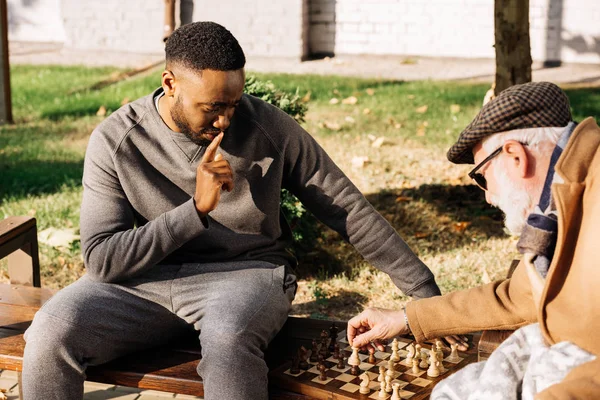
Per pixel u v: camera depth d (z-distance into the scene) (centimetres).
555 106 241
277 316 317
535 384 239
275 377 305
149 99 333
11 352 331
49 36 1608
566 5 1317
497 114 242
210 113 310
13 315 370
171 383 310
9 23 1622
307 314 489
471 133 249
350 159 789
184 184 330
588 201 221
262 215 337
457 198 670
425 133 884
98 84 1187
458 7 1376
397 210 642
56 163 795
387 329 298
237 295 312
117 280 321
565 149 227
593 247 216
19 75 1260
